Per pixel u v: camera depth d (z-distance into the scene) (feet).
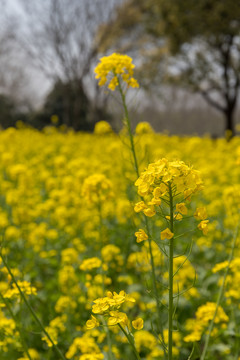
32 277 14.56
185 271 12.04
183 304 11.50
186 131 149.38
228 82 76.18
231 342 10.55
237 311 11.24
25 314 11.02
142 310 11.80
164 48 80.84
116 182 22.57
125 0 91.50
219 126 172.14
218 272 14.10
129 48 91.71
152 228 9.34
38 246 16.75
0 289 10.02
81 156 38.50
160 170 5.39
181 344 10.44
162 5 71.61
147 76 80.43
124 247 16.42
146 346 9.75
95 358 7.38
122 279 13.58
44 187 28.76
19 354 9.84
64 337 10.96
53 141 49.06
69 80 96.37
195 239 17.40
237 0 67.92
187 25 70.79
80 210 19.53
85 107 108.78
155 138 44.62
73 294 12.50
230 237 17.62
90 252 17.03
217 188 23.65
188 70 76.18
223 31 69.36
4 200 24.25
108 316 5.59
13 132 40.60
